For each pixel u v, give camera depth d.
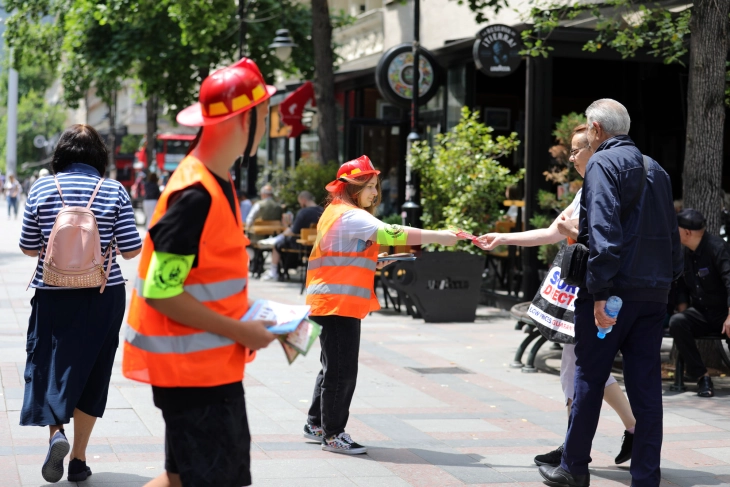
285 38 25.44
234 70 4.20
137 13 29.84
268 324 4.22
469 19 23.41
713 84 11.46
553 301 7.44
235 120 4.19
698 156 11.54
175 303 3.98
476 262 16.14
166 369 4.12
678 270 6.70
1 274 21.77
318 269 7.70
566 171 14.51
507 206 19.86
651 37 14.31
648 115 21.17
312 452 7.67
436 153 17.05
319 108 23.20
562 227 6.88
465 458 7.61
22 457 7.14
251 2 31.56
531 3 14.16
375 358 12.47
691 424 9.08
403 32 27.27
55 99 121.69
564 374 7.52
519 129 22.55
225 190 4.19
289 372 11.19
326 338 7.63
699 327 10.50
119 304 6.65
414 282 15.89
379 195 7.90
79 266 6.34
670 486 6.98
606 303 6.11
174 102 34.47
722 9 11.41
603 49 17.14
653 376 6.37
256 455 7.52
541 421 9.07
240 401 4.27
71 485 6.50
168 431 4.23
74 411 6.58
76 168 6.74
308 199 21.38
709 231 11.52
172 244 3.93
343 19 30.95
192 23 27.77
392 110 25.09
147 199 37.38
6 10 38.34
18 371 10.52
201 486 4.15
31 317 6.55
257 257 23.56
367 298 7.67
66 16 33.44
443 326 15.68
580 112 22.19
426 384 10.83
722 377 11.55
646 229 6.33
